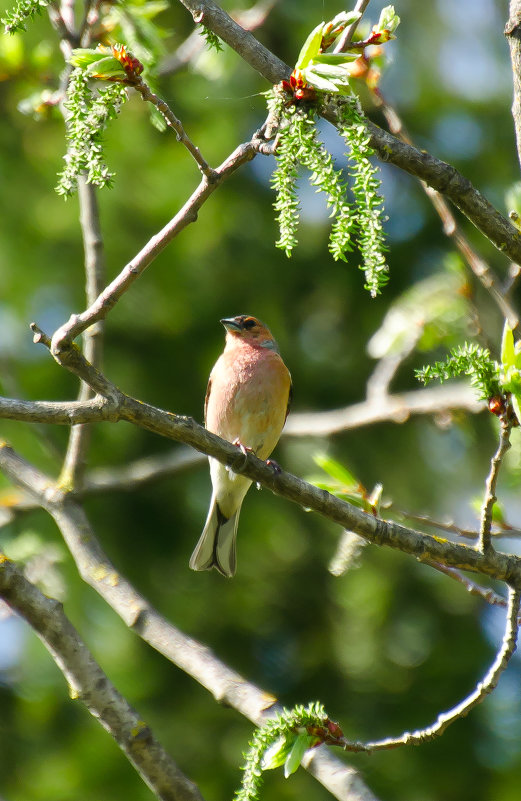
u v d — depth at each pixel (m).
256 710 5.59
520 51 5.47
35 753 11.60
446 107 14.31
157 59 7.99
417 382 13.22
